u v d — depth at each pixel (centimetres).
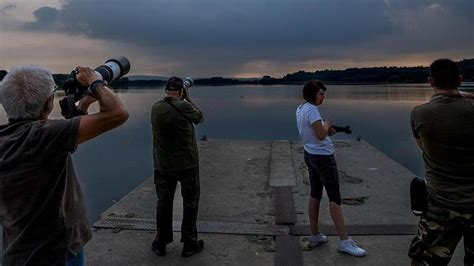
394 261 369
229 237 434
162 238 392
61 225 191
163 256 395
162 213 390
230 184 634
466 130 250
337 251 392
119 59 244
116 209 524
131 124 1805
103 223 475
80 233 204
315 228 399
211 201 553
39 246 185
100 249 411
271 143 988
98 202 700
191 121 377
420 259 278
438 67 263
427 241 269
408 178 639
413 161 994
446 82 261
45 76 186
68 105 199
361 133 1459
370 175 659
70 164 203
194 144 387
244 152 876
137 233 450
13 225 185
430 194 267
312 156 379
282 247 405
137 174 924
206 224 467
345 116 1945
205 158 819
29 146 175
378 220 467
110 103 189
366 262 369
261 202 547
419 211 275
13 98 180
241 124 1880
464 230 260
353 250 381
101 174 921
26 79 182
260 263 375
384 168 703
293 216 480
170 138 373
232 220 482
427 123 261
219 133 1583
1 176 179
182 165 378
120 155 1150
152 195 582
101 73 217
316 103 381
